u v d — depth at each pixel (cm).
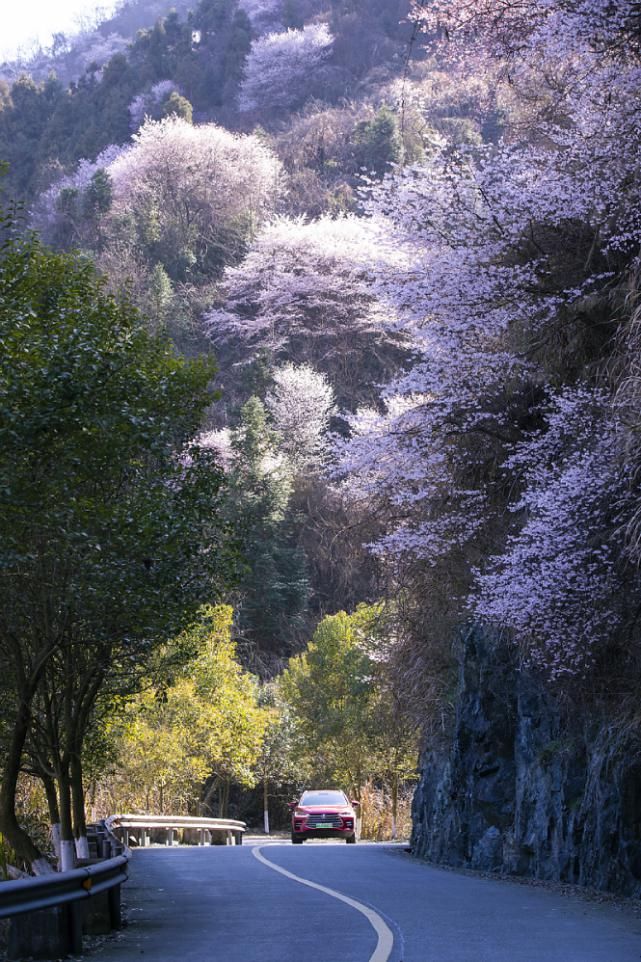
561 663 1531
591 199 1577
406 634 2367
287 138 11712
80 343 1249
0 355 1191
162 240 9869
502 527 1855
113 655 1667
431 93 7344
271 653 6688
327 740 4825
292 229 8675
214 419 8144
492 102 2002
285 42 13225
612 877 1468
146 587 1410
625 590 1444
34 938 889
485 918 1105
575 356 1733
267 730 5634
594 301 1638
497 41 1761
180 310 8862
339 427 8038
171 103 12356
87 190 10062
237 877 1714
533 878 1745
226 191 10362
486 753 2017
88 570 1358
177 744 4191
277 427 7612
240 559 1598
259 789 6247
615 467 1391
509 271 1636
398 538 1875
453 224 1728
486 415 1752
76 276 1459
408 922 1068
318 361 8412
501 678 2019
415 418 1842
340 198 10306
